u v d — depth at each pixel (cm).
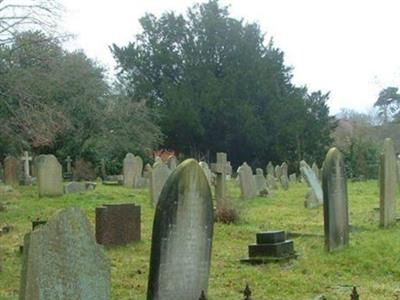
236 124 5259
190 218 860
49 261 647
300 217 1862
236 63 5588
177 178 843
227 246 1367
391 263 1145
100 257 704
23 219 1861
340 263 1162
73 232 675
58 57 3781
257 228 1627
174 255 842
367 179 4375
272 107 5316
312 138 5375
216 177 1986
